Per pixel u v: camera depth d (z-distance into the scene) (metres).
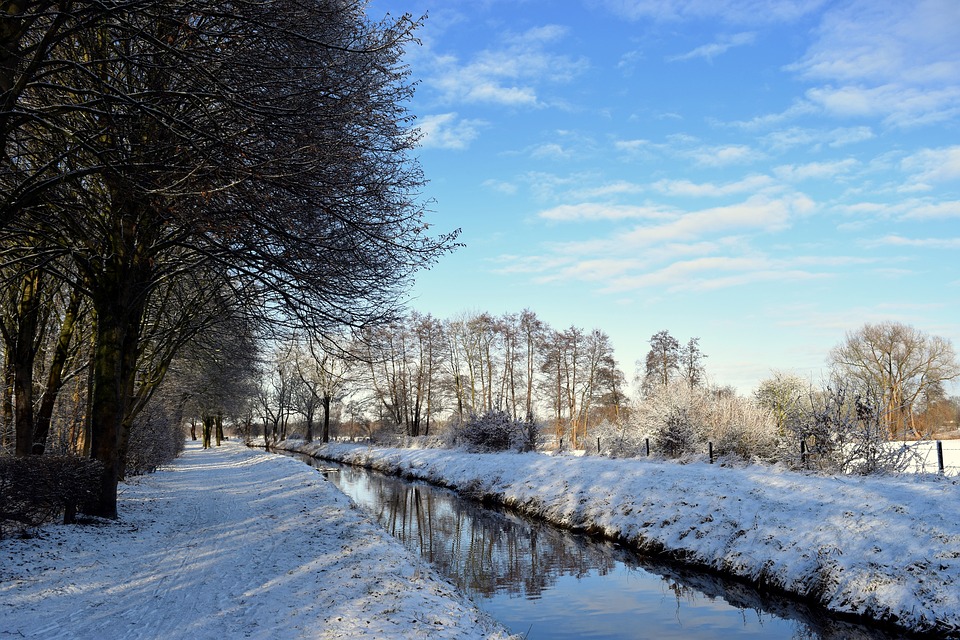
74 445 22.31
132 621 6.91
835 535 11.58
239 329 16.95
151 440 29.36
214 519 15.23
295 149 9.83
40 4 8.94
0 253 11.63
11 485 10.36
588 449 31.30
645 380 61.50
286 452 66.69
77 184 11.09
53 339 19.83
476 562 14.26
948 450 26.19
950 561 9.63
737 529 13.48
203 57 9.37
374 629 6.63
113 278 13.49
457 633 6.84
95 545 10.99
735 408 25.75
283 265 11.30
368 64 11.80
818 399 17.84
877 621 9.48
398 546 11.95
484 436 35.53
